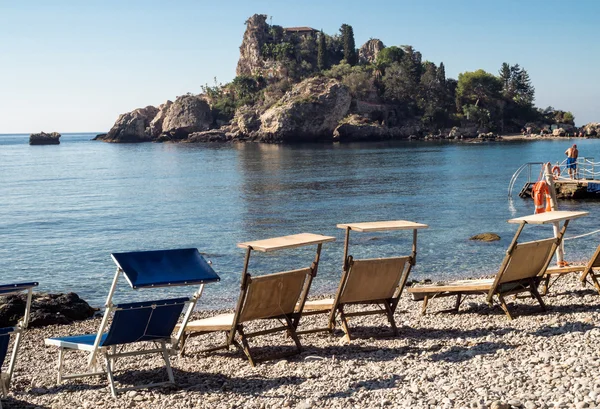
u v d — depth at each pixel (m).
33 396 6.94
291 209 34.78
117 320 6.70
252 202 39.09
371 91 180.00
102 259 21.77
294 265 18.91
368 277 8.38
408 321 9.68
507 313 9.06
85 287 17.44
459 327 8.95
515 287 9.38
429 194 41.00
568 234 23.50
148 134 198.00
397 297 8.83
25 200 44.16
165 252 7.05
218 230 28.05
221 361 8.05
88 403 6.50
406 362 7.25
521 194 37.94
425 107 179.75
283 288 7.73
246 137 168.00
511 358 7.02
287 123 156.25
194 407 6.22
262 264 19.28
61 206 39.91
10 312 12.59
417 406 5.61
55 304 13.09
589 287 11.28
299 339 8.88
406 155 94.69
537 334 8.13
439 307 10.73
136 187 53.44
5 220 33.41
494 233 23.36
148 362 8.27
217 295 15.53
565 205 33.28
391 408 5.70
